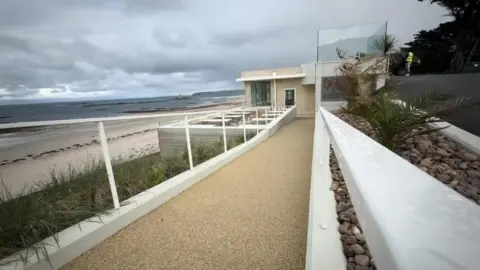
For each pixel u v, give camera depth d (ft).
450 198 1.40
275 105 49.96
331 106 32.65
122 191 8.48
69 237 5.64
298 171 11.30
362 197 1.54
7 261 4.82
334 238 4.58
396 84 19.60
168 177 10.64
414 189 1.56
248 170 11.73
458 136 9.43
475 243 0.96
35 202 6.50
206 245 5.89
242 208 7.74
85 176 8.96
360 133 3.68
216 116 37.19
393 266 0.93
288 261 5.20
